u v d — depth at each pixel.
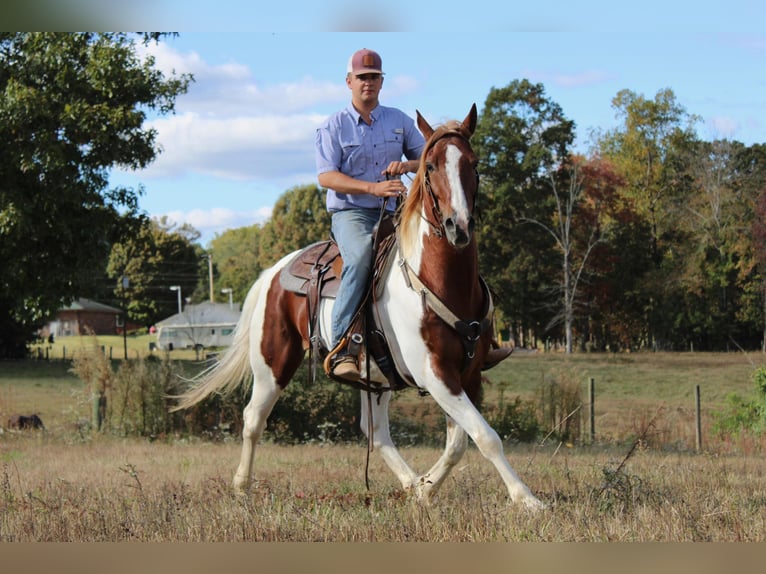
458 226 5.20
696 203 58.50
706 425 19.83
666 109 66.25
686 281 56.47
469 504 5.80
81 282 18.28
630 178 64.94
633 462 10.14
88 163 17.55
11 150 16.58
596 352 59.84
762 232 53.66
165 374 18.28
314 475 8.77
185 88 17.88
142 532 5.29
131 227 18.83
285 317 7.23
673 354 54.72
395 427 18.38
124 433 17.80
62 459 12.14
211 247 140.12
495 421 17.95
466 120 5.75
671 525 4.97
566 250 56.28
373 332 6.20
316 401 17.72
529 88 59.53
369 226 6.50
